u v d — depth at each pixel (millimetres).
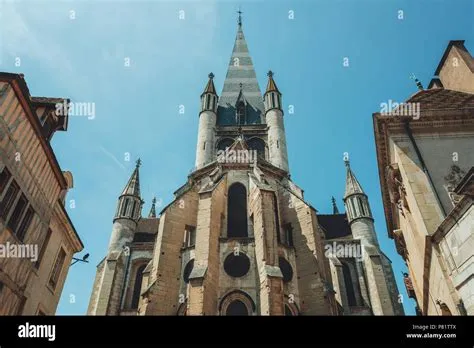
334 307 25031
